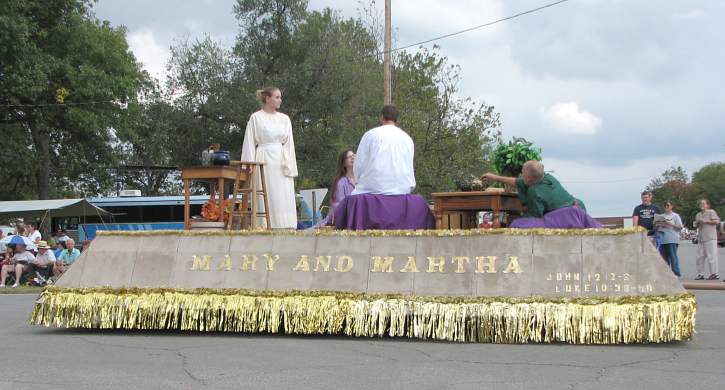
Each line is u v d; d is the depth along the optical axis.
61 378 5.21
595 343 6.49
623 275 6.59
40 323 7.45
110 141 39.38
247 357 6.00
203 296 7.24
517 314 6.58
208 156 8.77
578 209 7.23
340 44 39.44
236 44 39.41
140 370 5.49
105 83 35.16
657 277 6.55
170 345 6.63
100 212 32.88
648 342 6.59
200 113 40.22
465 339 6.71
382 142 7.77
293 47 38.62
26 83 31.66
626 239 6.71
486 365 5.60
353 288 7.00
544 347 6.40
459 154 41.09
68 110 34.28
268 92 9.41
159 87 41.72
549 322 6.52
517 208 8.65
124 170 47.47
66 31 34.66
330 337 7.03
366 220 7.57
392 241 7.14
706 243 16.44
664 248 15.92
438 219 8.64
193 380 5.12
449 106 41.97
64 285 7.54
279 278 7.20
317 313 6.94
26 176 39.59
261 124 9.32
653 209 16.09
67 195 45.78
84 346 6.62
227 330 7.24
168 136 41.38
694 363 5.67
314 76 38.34
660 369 5.43
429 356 6.00
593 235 6.77
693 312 6.40
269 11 38.69
